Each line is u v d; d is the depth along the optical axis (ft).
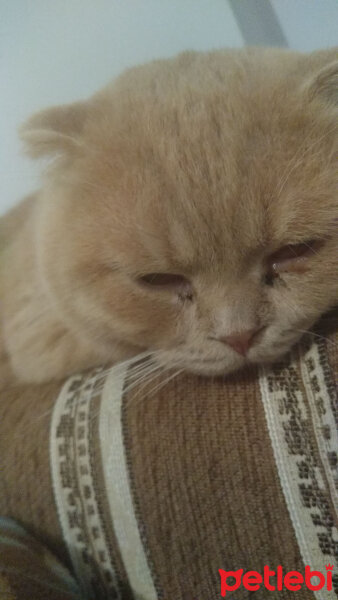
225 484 0.62
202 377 0.70
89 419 0.71
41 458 0.72
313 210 0.63
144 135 0.67
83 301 0.74
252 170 0.63
